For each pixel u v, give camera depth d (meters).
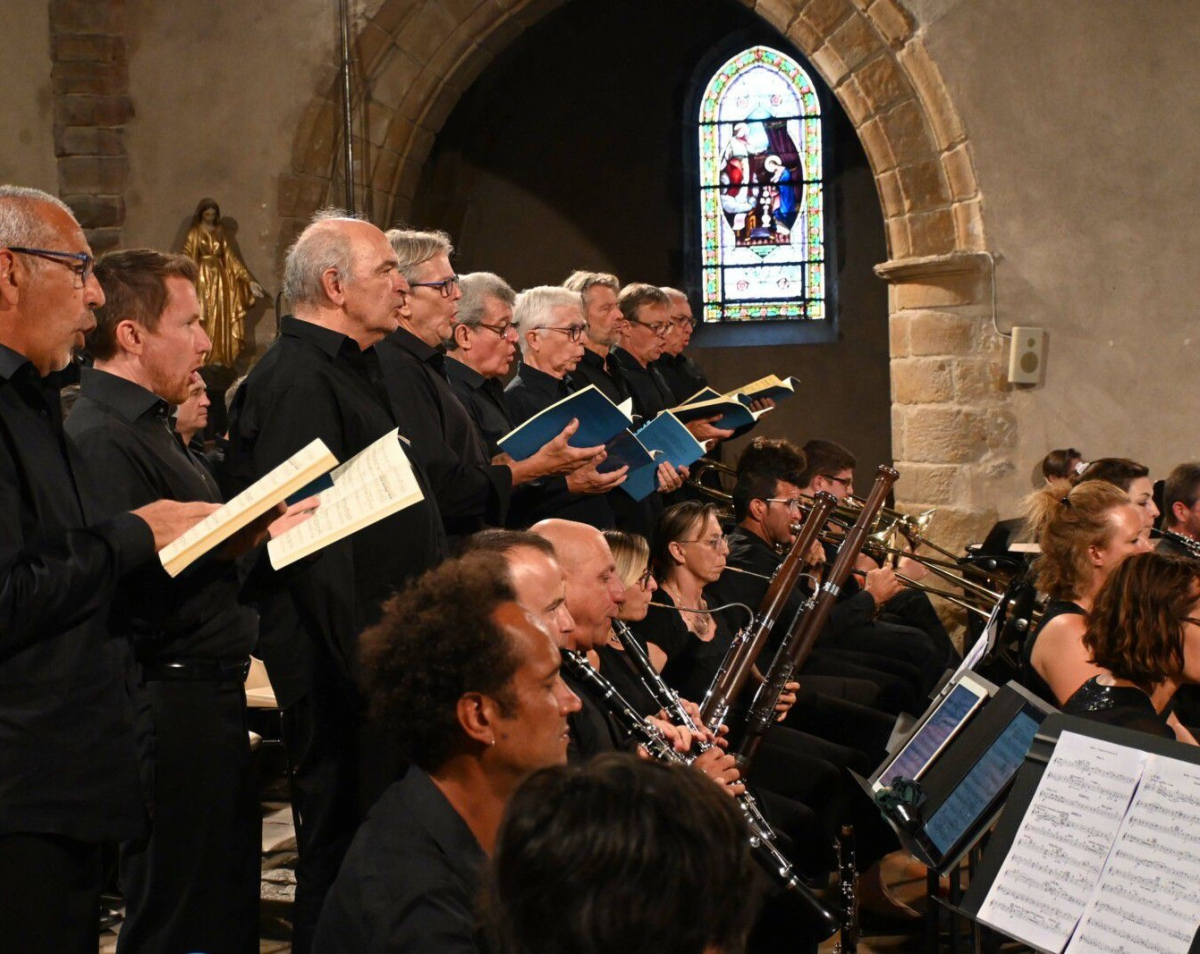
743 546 4.89
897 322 7.66
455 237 10.80
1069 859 2.38
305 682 2.95
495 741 1.80
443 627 1.80
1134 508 3.56
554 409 3.70
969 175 7.43
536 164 10.77
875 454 10.53
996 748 2.96
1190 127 7.18
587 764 1.19
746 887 1.13
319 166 8.19
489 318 4.37
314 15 8.15
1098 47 7.28
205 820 2.87
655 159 10.74
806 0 7.62
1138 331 7.28
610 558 3.02
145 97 8.27
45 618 2.22
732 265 10.80
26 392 2.39
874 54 7.55
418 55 8.21
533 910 1.10
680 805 1.11
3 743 2.26
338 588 2.79
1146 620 3.08
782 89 10.62
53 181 8.29
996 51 7.38
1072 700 3.16
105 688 2.39
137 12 8.24
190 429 3.89
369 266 3.08
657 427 4.35
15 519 2.26
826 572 5.30
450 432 3.62
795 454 5.00
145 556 2.36
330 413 2.95
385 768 2.92
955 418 7.52
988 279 7.42
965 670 3.41
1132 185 7.27
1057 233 7.36
